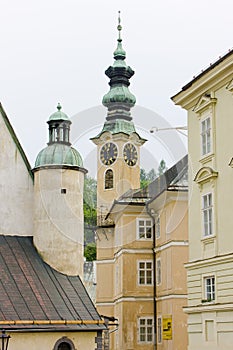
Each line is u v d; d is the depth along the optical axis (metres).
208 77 24.77
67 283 24.23
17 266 24.16
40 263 24.80
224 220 23.44
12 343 20.80
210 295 24.23
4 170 26.38
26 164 26.80
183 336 33.25
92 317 22.55
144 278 37.62
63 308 22.53
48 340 21.47
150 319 37.19
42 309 22.09
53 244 24.98
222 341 22.73
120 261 37.94
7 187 26.27
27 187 26.58
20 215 26.19
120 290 37.56
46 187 25.22
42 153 25.94
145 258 37.75
